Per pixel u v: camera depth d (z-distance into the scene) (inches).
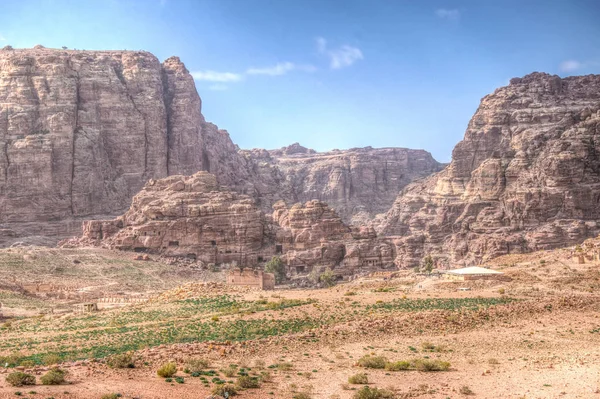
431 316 4254.4
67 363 3051.2
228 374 2915.8
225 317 4394.7
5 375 2699.3
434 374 3065.9
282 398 2610.7
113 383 2650.1
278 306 4662.9
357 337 3821.4
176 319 4522.6
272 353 3430.1
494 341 3791.8
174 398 2501.2
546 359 3324.3
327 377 2987.2
